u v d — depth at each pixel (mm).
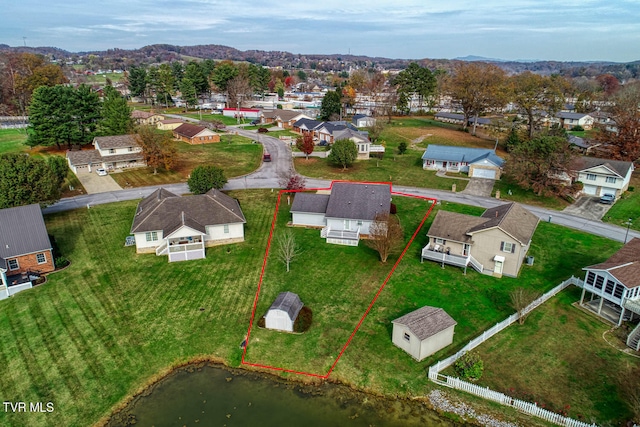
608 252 43719
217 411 25484
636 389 25266
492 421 24500
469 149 75812
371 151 85688
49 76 137750
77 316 33656
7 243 38406
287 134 109188
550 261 42406
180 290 37312
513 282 38594
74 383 27266
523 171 60875
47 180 48594
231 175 70938
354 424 24625
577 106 142875
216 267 41281
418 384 27156
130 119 90312
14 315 33719
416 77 132250
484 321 33125
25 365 28609
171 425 24484
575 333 31359
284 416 25156
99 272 40156
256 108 149375
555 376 27281
